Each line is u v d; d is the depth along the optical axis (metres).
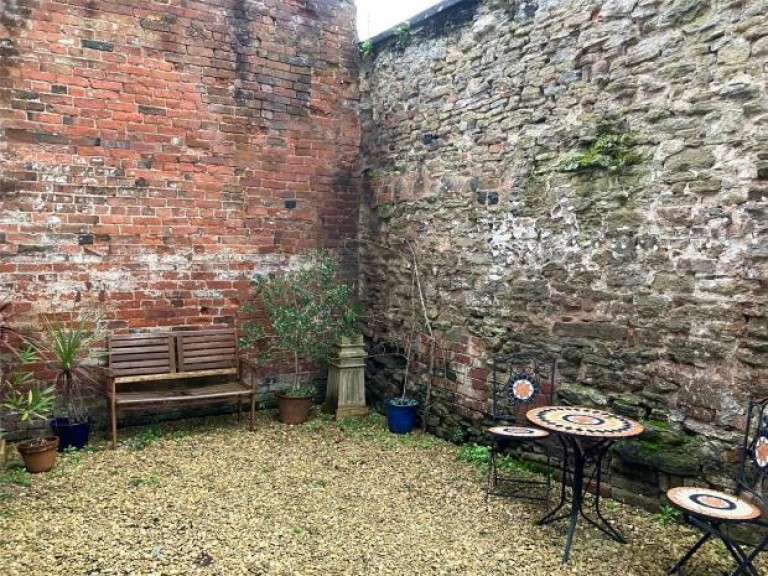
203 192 5.34
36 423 4.70
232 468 4.23
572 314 4.04
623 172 3.72
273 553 3.02
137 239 5.07
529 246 4.33
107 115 4.90
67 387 4.55
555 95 4.12
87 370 4.88
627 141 3.69
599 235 3.86
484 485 3.99
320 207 5.97
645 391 3.61
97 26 4.82
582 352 3.97
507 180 4.50
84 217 4.85
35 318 4.70
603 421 3.22
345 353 5.55
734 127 3.17
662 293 3.52
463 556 3.03
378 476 4.14
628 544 3.16
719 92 3.23
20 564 2.85
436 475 4.18
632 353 3.67
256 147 5.59
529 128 4.31
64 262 4.79
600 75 3.83
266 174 5.66
